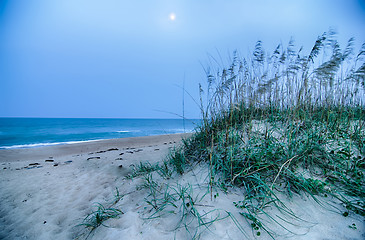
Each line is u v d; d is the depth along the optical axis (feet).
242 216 6.16
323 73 11.34
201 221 6.03
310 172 7.92
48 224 8.51
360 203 6.03
